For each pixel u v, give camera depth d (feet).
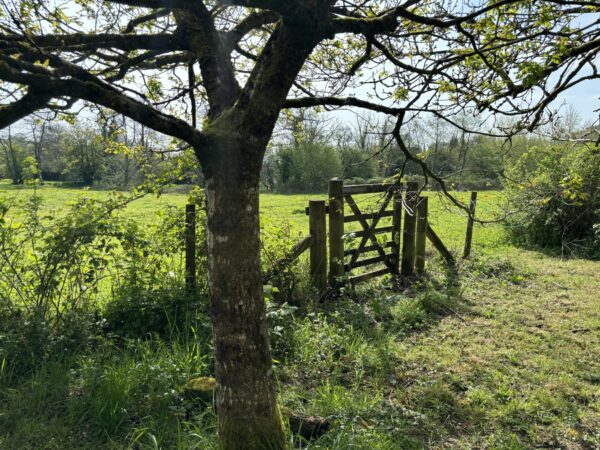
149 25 12.31
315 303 20.97
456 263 30.78
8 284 15.60
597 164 36.52
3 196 15.98
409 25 12.26
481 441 12.41
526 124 11.28
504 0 8.15
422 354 17.31
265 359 8.38
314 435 11.65
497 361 16.99
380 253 26.55
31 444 11.21
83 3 11.13
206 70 8.38
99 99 6.61
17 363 14.02
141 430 11.60
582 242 37.17
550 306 23.49
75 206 16.89
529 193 37.29
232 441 8.34
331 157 115.85
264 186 124.47
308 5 6.60
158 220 19.42
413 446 11.89
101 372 13.67
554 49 10.62
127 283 17.87
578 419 13.41
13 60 6.10
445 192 11.41
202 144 7.40
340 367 15.87
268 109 7.35
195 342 15.37
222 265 7.86
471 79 12.08
